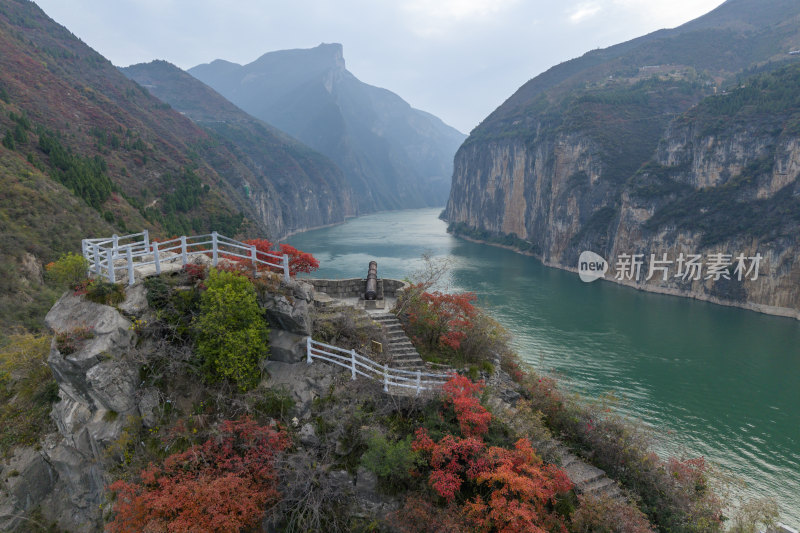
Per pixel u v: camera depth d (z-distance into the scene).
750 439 27.91
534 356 42.31
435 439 10.26
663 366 40.50
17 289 29.56
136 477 9.26
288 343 11.68
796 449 26.81
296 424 10.66
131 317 10.50
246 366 10.81
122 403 9.91
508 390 15.10
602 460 13.19
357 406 10.86
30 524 10.80
